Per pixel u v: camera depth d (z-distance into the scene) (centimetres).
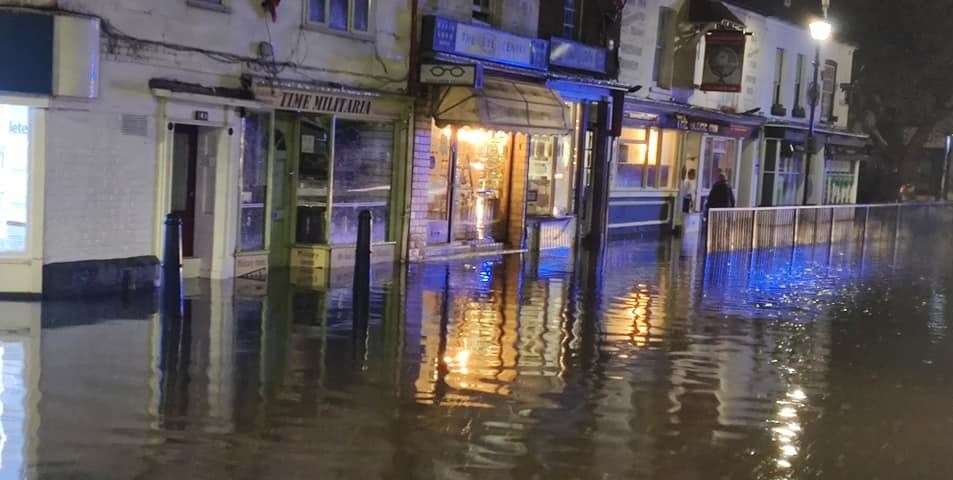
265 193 1435
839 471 694
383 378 870
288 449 666
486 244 1898
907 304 1519
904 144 4100
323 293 1296
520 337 1091
